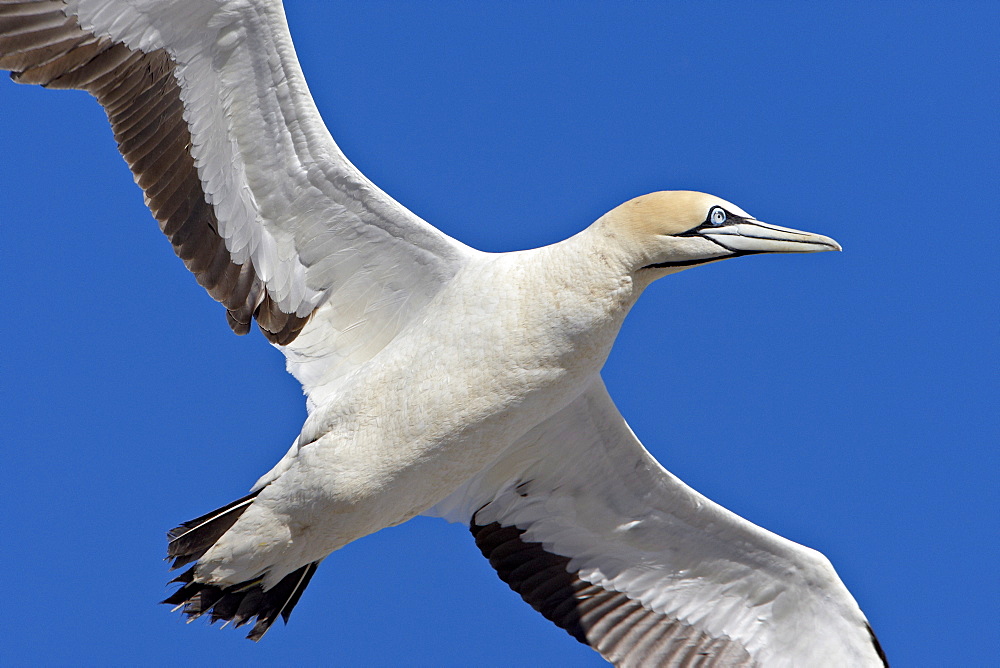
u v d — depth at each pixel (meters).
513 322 14.50
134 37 14.61
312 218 15.23
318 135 14.78
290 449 15.16
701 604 17.33
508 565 17.38
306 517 15.03
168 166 15.05
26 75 14.65
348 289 15.51
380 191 14.96
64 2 14.59
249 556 15.07
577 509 17.14
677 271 14.93
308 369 15.59
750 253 14.62
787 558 16.83
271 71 14.56
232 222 15.29
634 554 17.33
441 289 15.12
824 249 14.62
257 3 14.24
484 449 14.89
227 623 15.32
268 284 15.50
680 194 14.80
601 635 17.38
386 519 15.19
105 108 14.90
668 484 16.61
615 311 14.59
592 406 16.08
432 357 14.73
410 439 14.72
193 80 14.74
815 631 16.97
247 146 14.98
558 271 14.56
